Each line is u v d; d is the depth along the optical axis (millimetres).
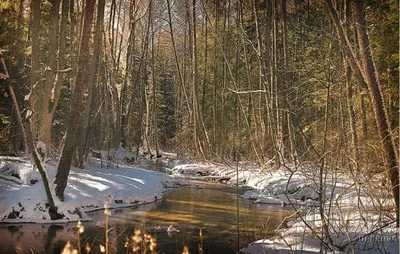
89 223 12000
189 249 9641
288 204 16188
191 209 14828
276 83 22500
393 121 13953
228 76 35438
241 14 27719
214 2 33625
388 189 9750
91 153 25438
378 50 15352
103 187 15094
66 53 24094
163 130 51375
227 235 11070
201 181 23969
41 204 12086
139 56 45312
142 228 11547
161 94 52500
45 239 10172
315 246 9250
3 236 10281
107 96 30281
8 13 15430
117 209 14266
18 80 17047
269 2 26156
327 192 15305
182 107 41531
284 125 24219
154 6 37656
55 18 17203
